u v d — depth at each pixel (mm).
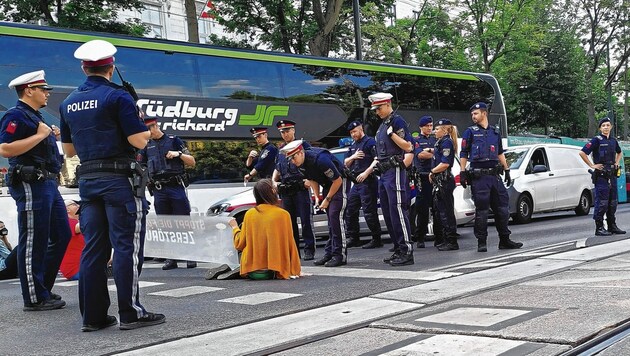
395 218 7668
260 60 12742
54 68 10133
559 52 38031
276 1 22578
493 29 29859
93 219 4602
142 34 21656
